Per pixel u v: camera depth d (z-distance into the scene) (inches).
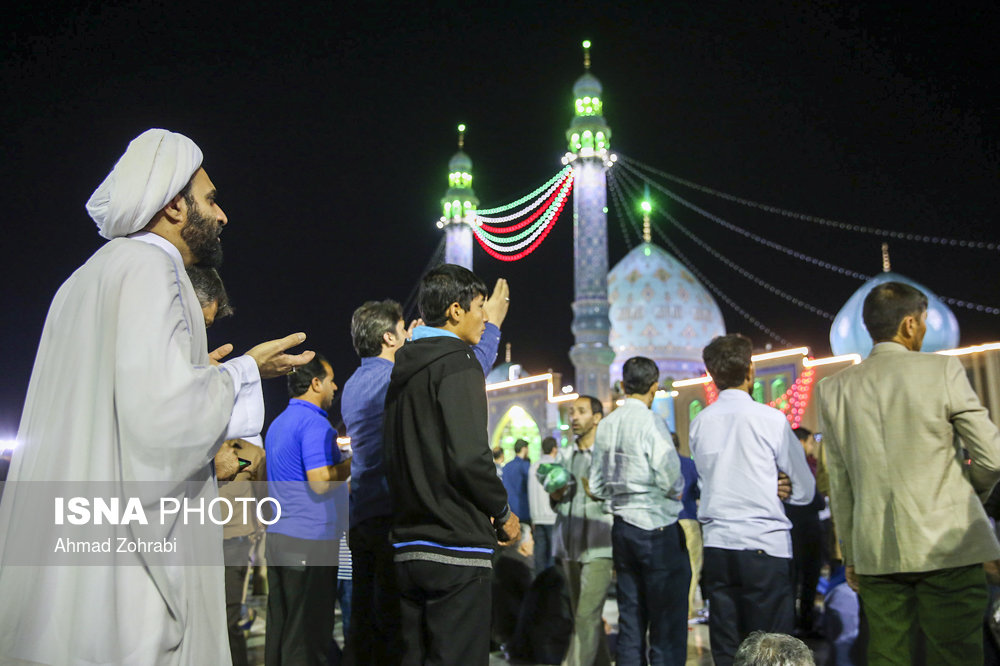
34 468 72.1
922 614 120.3
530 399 915.4
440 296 115.5
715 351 167.2
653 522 170.7
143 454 69.5
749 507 154.5
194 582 75.9
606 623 262.4
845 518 133.8
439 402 104.8
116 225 80.4
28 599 69.2
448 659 100.0
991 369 583.2
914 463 121.0
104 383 72.3
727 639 154.4
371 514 135.0
